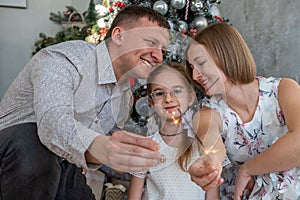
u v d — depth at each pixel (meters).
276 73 2.65
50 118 0.97
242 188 1.31
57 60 1.11
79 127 0.93
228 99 1.32
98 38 2.75
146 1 2.60
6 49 4.05
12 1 4.02
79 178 1.46
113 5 2.79
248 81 1.29
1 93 4.02
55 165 1.27
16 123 1.28
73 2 4.27
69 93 1.04
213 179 1.01
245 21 2.98
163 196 1.38
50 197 1.27
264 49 2.77
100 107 1.01
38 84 1.05
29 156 1.23
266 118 1.35
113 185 2.24
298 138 1.19
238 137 1.37
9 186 1.23
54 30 4.20
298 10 2.41
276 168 1.24
